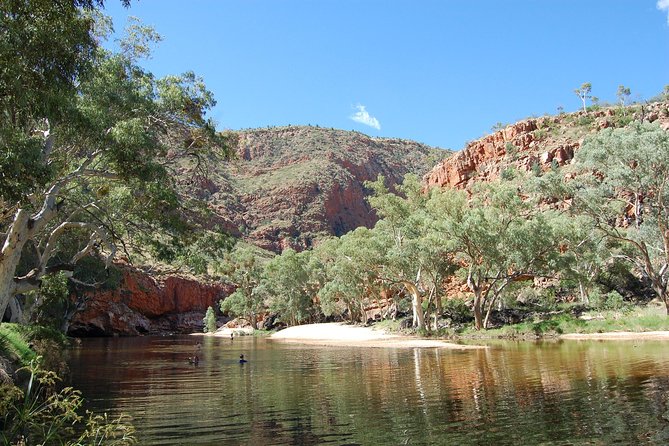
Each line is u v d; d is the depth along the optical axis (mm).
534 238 41406
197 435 9906
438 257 46250
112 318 71312
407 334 47812
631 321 35938
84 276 43219
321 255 82125
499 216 43656
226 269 85000
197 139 21109
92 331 68688
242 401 13742
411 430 9711
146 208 20984
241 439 9531
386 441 9023
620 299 45625
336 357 27000
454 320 51031
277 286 79688
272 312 86500
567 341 31438
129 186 19734
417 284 49250
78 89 16391
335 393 14578
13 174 9492
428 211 50750
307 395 14414
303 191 187500
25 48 8836
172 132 21188
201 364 25016
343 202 199000
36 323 36531
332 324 71500
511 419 10219
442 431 9516
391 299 74625
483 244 42000
